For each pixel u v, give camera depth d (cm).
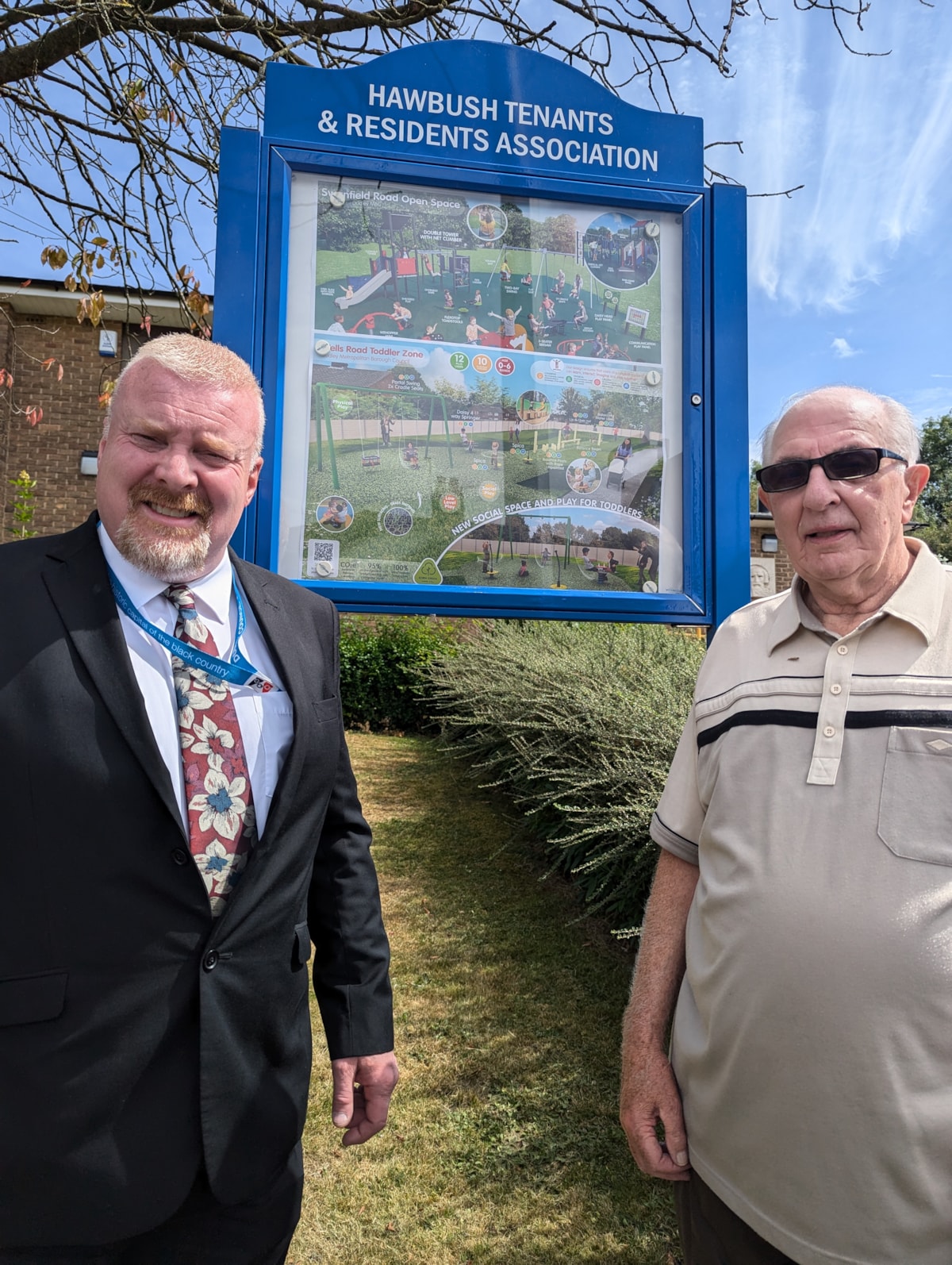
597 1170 259
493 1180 254
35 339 1182
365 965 168
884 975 126
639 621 229
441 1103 290
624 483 231
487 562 223
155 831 128
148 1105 126
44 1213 121
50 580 135
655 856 338
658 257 236
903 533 155
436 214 223
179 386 137
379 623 1095
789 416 156
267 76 213
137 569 138
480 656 704
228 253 207
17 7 338
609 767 378
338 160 214
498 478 224
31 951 122
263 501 209
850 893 131
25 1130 121
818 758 139
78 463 1191
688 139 236
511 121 225
